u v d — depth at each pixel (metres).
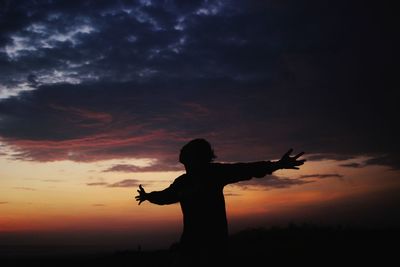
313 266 8.00
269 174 4.61
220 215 4.50
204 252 4.30
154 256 11.41
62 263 12.73
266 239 11.22
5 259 14.50
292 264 8.23
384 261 7.95
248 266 8.36
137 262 10.81
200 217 4.46
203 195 4.51
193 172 4.71
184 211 4.59
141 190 5.00
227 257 4.38
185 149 4.84
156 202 4.90
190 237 4.43
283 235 11.54
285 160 4.60
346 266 7.78
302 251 9.20
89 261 12.32
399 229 10.62
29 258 14.98
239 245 10.91
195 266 4.26
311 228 12.11
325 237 10.52
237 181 4.61
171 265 4.42
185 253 4.37
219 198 4.56
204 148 4.82
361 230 11.12
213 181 4.56
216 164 4.72
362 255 8.48
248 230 12.90
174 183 4.89
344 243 9.53
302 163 4.61
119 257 11.90
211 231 4.41
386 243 9.21
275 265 8.23
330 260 8.29
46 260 13.85
